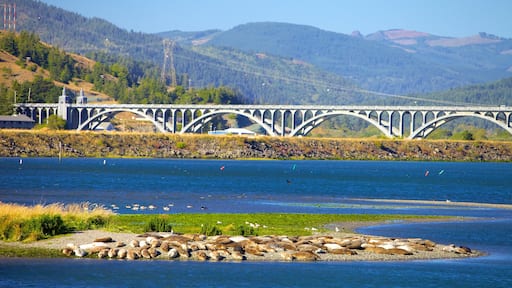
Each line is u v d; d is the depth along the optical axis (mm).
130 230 100500
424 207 154375
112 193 169375
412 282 80688
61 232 97000
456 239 107062
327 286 78500
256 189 193875
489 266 88562
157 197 161375
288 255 89188
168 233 97812
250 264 86500
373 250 93688
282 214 127250
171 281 79000
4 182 195125
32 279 78562
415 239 100250
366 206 153250
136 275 80688
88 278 79250
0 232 93562
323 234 105250
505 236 110562
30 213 98438
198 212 131875
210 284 78125
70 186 187375
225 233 101625
